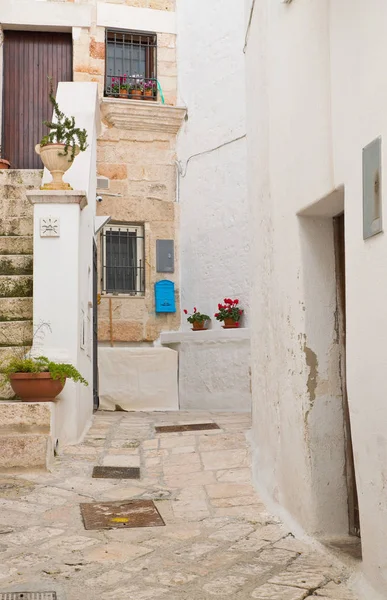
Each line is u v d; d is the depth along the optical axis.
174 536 3.80
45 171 6.88
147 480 4.98
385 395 2.71
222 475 5.05
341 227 3.94
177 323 10.81
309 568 3.29
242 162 10.02
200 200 10.65
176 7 11.25
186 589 3.02
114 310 10.52
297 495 3.96
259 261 5.47
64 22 10.77
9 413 5.18
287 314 4.22
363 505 2.98
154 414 8.23
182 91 11.09
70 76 11.01
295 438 4.01
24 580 3.10
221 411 9.06
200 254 10.59
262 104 5.25
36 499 4.40
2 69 10.78
